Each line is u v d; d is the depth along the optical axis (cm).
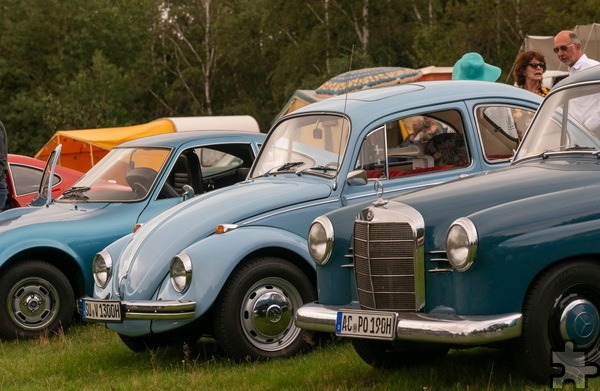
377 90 926
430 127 882
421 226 629
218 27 5716
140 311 805
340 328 654
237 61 5628
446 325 593
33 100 5709
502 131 902
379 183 855
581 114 719
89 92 5616
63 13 6016
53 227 1051
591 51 2233
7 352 988
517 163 729
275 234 824
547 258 593
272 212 841
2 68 5884
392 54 4931
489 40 4659
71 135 2583
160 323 815
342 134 873
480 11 4725
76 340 1014
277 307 820
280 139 938
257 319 814
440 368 709
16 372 868
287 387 707
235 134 1139
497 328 585
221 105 5925
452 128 888
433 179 870
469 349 766
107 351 931
